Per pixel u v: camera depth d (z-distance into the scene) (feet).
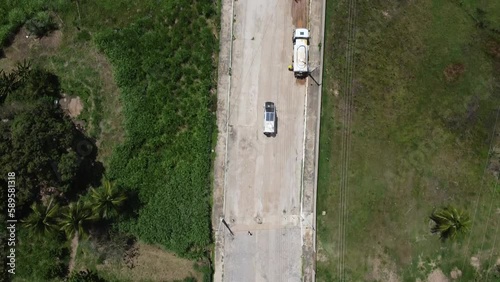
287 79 112.47
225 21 113.09
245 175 109.91
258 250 108.47
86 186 107.34
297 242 109.09
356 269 108.99
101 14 112.37
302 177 110.63
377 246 109.91
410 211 111.24
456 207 111.75
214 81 111.65
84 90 109.91
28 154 96.07
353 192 110.73
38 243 105.60
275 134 111.14
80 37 111.45
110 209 102.58
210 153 109.81
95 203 100.89
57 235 105.09
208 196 108.68
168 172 108.47
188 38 112.37
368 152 112.06
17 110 102.83
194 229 107.04
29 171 96.63
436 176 112.78
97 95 109.81
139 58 111.24
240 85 111.65
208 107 110.52
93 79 110.32
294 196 110.22
